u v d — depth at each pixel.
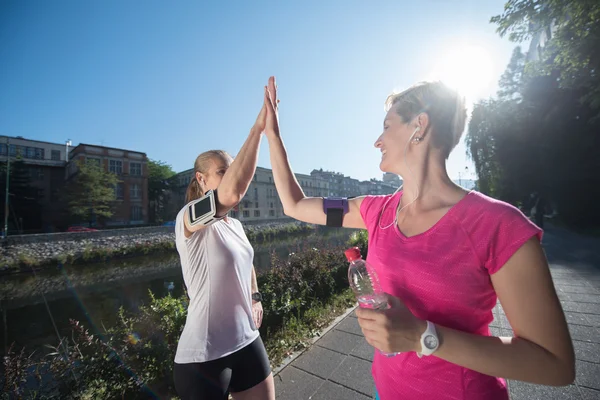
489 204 0.76
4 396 2.18
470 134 20.81
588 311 3.69
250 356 1.45
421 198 0.88
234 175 1.19
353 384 2.46
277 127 1.34
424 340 0.69
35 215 38.62
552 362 0.63
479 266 0.74
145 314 3.10
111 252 21.44
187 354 1.30
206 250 1.40
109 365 2.49
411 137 0.90
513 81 18.97
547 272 0.67
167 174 58.91
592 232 11.46
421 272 0.80
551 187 16.89
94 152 38.00
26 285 15.04
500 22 7.50
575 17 6.45
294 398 2.34
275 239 33.31
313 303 4.41
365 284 1.04
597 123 13.23
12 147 42.31
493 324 3.35
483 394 0.77
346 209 1.23
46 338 8.00
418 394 0.82
